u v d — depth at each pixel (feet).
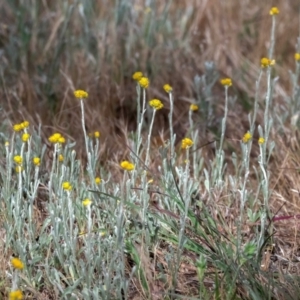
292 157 18.76
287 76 25.57
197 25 27.89
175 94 23.52
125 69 24.14
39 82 22.93
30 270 13.61
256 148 20.56
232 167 19.56
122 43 25.45
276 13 19.43
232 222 16.15
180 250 13.64
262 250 14.76
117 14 25.35
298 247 15.62
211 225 14.76
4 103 21.59
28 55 24.09
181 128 22.00
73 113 21.13
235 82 24.64
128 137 20.62
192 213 14.76
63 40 24.27
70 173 16.44
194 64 25.43
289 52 28.09
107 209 14.82
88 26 25.40
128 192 15.05
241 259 13.97
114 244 13.69
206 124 21.70
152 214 14.60
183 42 26.22
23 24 24.50
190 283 14.11
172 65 24.82
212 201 16.24
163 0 28.58
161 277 13.61
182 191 15.94
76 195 16.02
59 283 13.29
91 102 22.20
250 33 28.84
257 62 26.91
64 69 23.49
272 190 16.75
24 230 15.24
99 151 18.94
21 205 15.08
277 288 13.20
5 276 13.73
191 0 28.86
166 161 16.43
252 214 15.69
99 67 23.38
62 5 25.94
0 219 15.40
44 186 16.60
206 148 20.38
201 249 14.28
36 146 17.58
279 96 23.75
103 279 13.67
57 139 14.52
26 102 22.02
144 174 14.58
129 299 13.62
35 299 13.56
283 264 14.99
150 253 14.69
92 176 15.40
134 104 22.89
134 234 14.47
